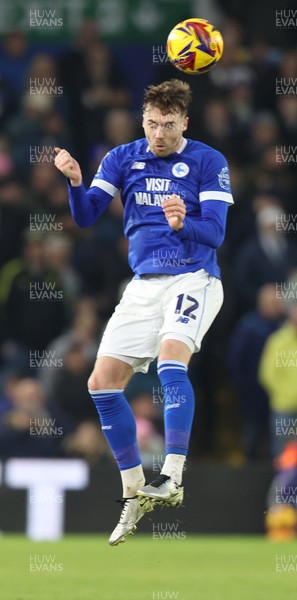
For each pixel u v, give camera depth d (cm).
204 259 2319
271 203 4981
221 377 4959
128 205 2366
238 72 5503
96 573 2788
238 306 4869
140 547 3556
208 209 2294
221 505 4031
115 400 2317
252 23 5903
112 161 2391
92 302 4556
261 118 5422
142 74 5878
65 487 4000
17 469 4006
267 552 3397
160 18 5894
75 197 2331
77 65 5416
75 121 5300
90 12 5884
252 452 4647
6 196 4891
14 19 5838
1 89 5341
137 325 2311
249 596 2309
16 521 3991
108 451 4306
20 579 2631
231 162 5228
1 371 4575
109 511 3997
